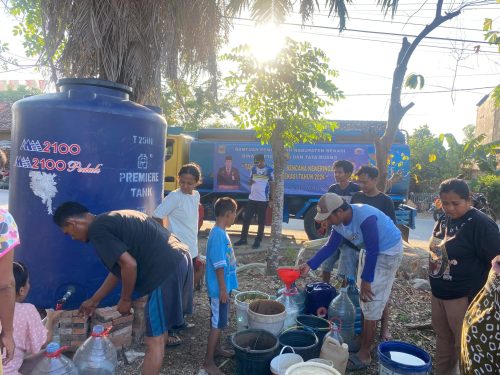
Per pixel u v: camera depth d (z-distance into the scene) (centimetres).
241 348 309
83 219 272
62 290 363
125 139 371
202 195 998
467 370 231
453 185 279
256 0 507
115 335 352
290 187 975
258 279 580
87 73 491
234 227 1159
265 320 339
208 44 538
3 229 209
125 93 397
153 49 491
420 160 2128
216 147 990
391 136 550
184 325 411
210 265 339
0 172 251
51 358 249
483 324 221
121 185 373
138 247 273
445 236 296
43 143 354
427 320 456
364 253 371
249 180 886
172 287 281
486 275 283
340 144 961
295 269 384
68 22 452
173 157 970
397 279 596
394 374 284
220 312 336
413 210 891
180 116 1722
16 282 250
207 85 580
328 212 342
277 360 294
